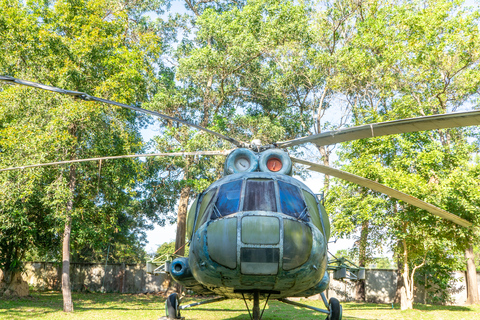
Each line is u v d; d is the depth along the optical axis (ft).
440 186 46.80
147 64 54.34
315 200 20.48
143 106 73.36
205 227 17.28
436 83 61.57
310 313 47.19
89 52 45.29
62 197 43.04
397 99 59.31
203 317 41.32
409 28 60.23
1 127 49.39
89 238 51.93
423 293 66.90
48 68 45.50
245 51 70.23
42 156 40.91
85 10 48.37
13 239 52.80
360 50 65.82
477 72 57.26
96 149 45.96
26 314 41.11
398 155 53.78
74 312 44.21
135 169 49.11
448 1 61.11
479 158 60.23
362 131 18.20
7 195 41.96
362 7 73.92
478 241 51.29
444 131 63.21
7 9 43.29
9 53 44.19
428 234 49.32
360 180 21.57
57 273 80.43
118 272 81.10
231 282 16.56
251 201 17.29
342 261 31.17
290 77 76.59
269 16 75.51
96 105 43.57
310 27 76.43
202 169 74.43
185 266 21.77
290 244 15.96
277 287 16.78
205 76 73.97
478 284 69.21
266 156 20.68
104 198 53.36
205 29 73.72
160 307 52.37
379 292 70.59
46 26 45.27
